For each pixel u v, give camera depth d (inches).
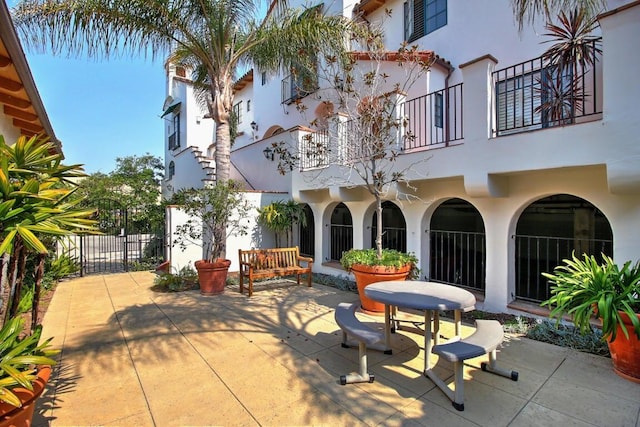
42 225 89.9
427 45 366.0
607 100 152.4
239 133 673.0
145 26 268.5
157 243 444.5
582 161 159.8
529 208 284.0
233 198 310.2
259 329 194.1
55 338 181.0
